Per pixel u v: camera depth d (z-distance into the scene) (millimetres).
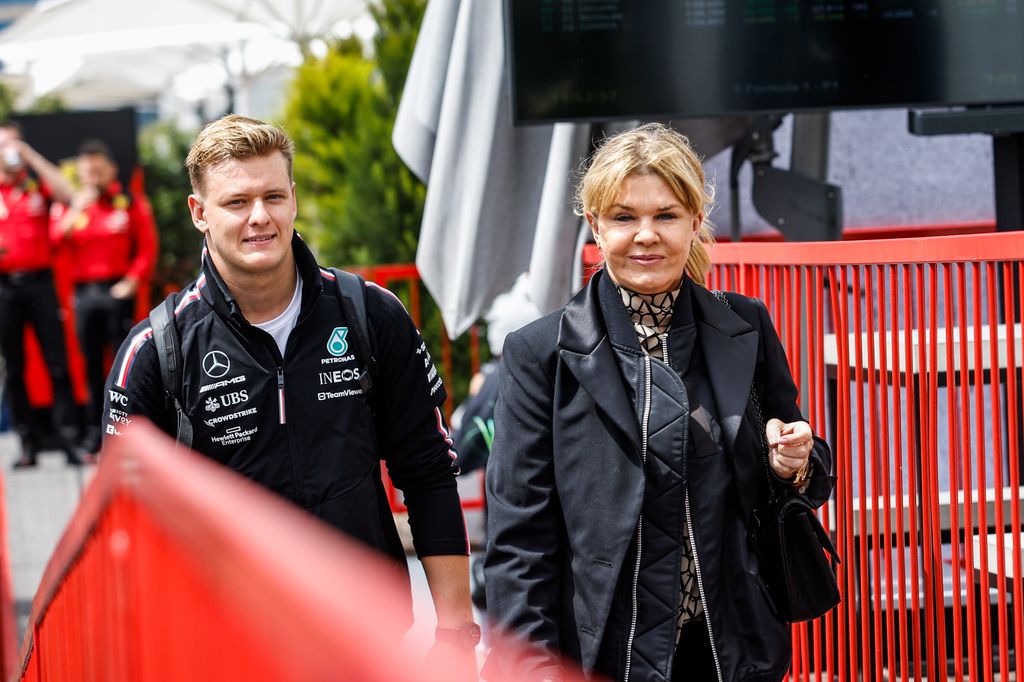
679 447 3107
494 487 3309
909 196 6953
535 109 5770
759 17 5809
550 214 6016
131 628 2107
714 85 5828
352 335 3494
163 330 3422
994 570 4367
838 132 6914
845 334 4309
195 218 3465
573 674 3162
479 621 6645
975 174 6965
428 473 3672
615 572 3094
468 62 6180
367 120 12531
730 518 3162
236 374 3406
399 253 12336
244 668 1232
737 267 4797
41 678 4020
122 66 18953
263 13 15203
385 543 3570
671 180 3172
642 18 5770
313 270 3480
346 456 3469
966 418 4031
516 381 3293
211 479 1611
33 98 22672
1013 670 4977
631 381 3178
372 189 12336
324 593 1061
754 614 3117
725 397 3160
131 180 13195
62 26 15102
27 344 13430
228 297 3395
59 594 3467
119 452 2049
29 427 13422
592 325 3232
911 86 5863
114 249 13047
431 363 3680
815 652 4543
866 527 4328
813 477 3188
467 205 6266
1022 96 5859
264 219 3338
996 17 5855
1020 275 3859
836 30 5832
